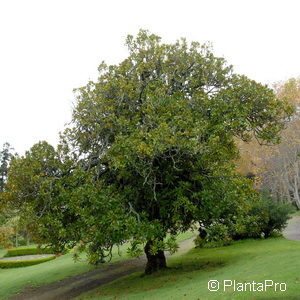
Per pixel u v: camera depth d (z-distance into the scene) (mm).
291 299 7199
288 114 14000
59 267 20906
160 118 11453
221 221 13203
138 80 14297
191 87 14227
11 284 17422
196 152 11039
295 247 16000
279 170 40625
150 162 11273
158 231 10961
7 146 71188
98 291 12992
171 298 9094
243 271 11172
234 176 13016
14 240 37281
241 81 13883
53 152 12531
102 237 10445
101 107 13055
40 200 11625
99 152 12781
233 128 12922
